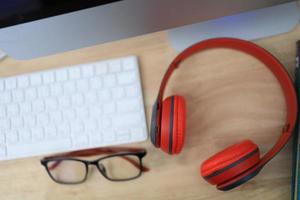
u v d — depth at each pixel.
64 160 0.49
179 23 0.40
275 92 0.44
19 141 0.49
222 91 0.45
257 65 0.45
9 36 0.39
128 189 0.47
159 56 0.48
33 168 0.49
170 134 0.38
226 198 0.44
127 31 0.41
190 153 0.45
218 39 0.42
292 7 0.44
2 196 0.50
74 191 0.48
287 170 0.42
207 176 0.38
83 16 0.37
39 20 0.36
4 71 0.52
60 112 0.48
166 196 0.46
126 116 0.46
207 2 0.37
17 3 0.34
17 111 0.49
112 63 0.47
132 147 0.47
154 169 0.46
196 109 0.46
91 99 0.47
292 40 0.44
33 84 0.49
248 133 0.44
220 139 0.45
